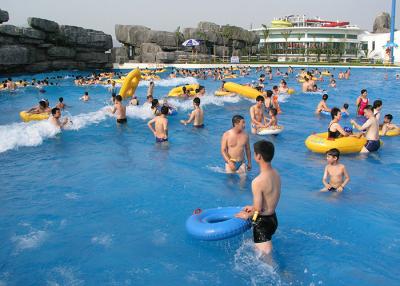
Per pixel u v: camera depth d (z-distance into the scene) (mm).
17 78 27188
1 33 27547
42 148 8617
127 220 5055
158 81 25375
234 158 6625
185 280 3736
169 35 47312
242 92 15680
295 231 4684
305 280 3711
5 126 10586
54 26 32812
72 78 28109
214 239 4129
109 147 8742
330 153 5980
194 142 9203
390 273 3824
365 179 6621
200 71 30969
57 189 6168
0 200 5723
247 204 5531
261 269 3891
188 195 5879
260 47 71812
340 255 4148
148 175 6809
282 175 6875
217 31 55062
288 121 11914
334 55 60312
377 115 9938
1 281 3721
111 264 4023
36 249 4328
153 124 11156
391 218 5066
